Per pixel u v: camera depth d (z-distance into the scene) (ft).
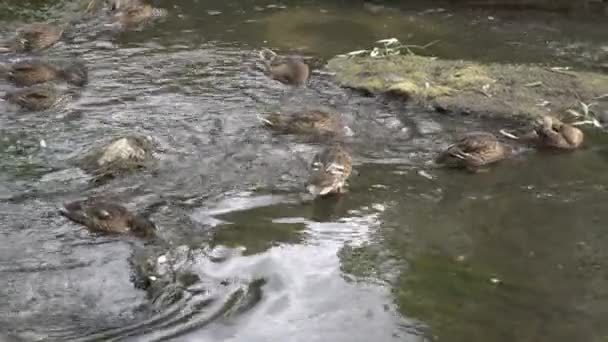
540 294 22.99
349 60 31.37
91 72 30.58
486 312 22.54
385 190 25.99
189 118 28.58
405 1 35.53
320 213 25.14
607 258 23.91
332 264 23.59
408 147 27.66
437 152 27.48
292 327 22.16
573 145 27.55
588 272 23.56
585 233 24.63
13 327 22.38
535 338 22.03
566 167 26.91
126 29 33.17
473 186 26.18
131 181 26.22
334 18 34.45
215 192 25.86
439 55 32.01
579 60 31.76
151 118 28.55
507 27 33.94
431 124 28.58
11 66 30.09
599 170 26.78
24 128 28.07
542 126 27.63
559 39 33.09
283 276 23.27
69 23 33.42
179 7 34.94
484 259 23.85
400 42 32.81
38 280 23.41
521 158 27.22
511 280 23.30
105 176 26.35
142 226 24.62
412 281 23.21
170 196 25.72
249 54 31.78
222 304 22.68
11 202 25.48
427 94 29.37
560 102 29.22
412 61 31.22
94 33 32.83
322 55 31.91
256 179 26.32
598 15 34.60
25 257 23.98
